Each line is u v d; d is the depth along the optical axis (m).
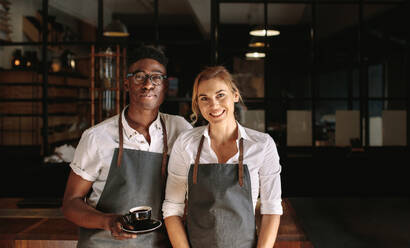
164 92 1.75
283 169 4.52
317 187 4.52
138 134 1.70
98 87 4.07
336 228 3.45
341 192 4.52
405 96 5.11
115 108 4.06
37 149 4.61
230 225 1.56
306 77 4.69
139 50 1.70
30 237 2.13
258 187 1.65
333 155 4.57
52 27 5.14
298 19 4.62
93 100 3.92
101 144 1.67
